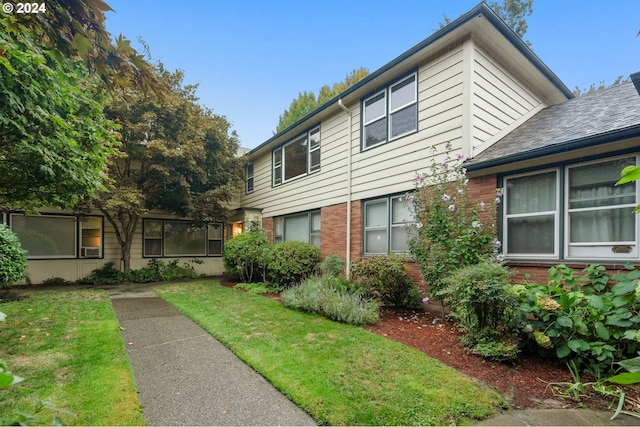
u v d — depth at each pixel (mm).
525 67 6645
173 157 9531
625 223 4129
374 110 7527
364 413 2496
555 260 4613
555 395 2834
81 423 2346
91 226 10664
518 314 3527
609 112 5055
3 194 4566
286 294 6367
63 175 4113
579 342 3221
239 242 9711
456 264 4906
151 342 4242
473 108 5641
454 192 5395
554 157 4535
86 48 1950
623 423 2434
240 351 3789
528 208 4980
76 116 4133
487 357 3514
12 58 2816
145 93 2371
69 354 3625
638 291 3041
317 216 9344
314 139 9453
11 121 3082
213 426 2402
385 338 4199
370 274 5906
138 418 2434
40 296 7242
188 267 12078
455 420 2439
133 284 9867
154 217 11719
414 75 6613
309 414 2539
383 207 7246
